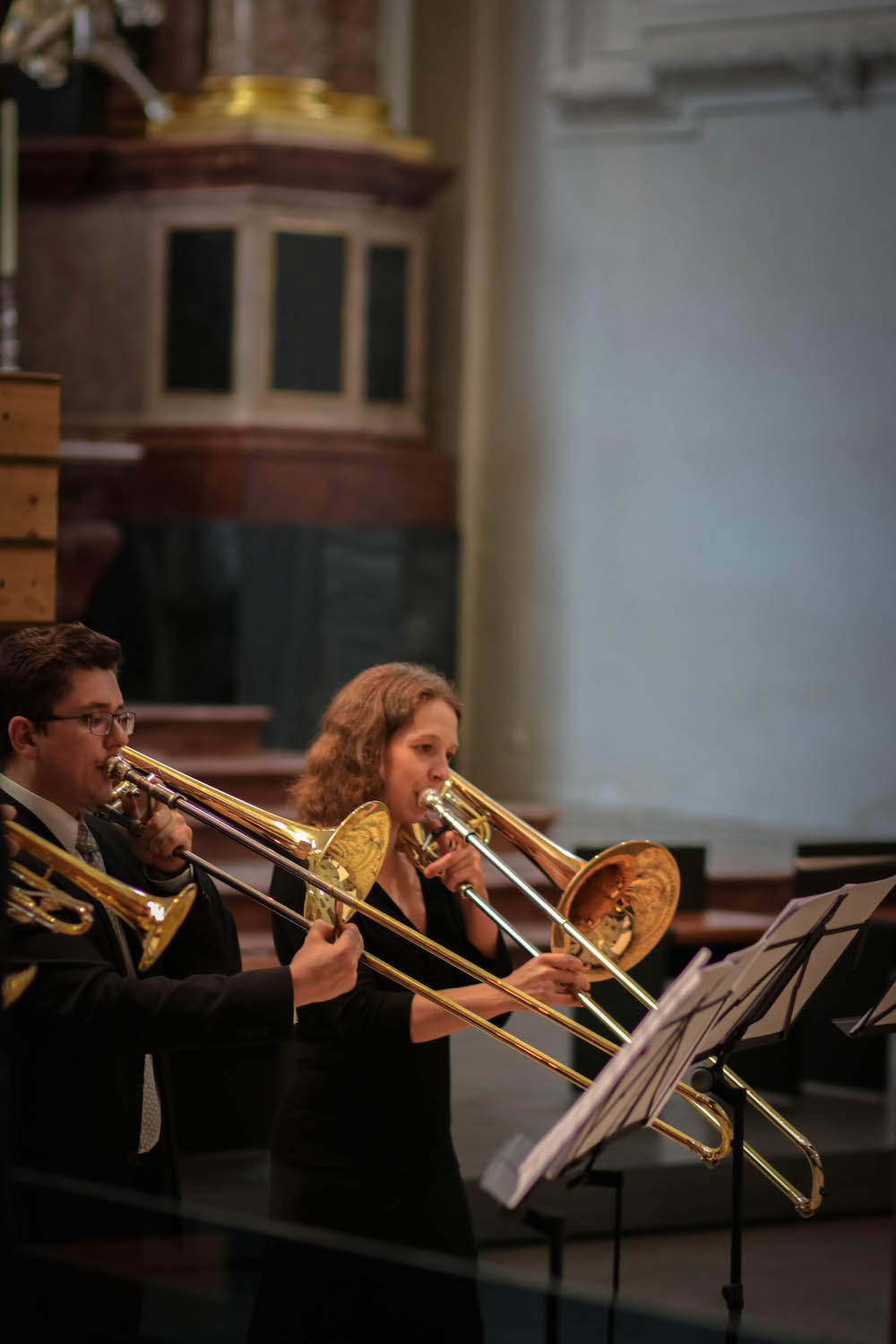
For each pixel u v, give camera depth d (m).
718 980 2.75
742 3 11.79
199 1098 5.79
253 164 11.51
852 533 11.59
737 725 12.17
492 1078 6.71
